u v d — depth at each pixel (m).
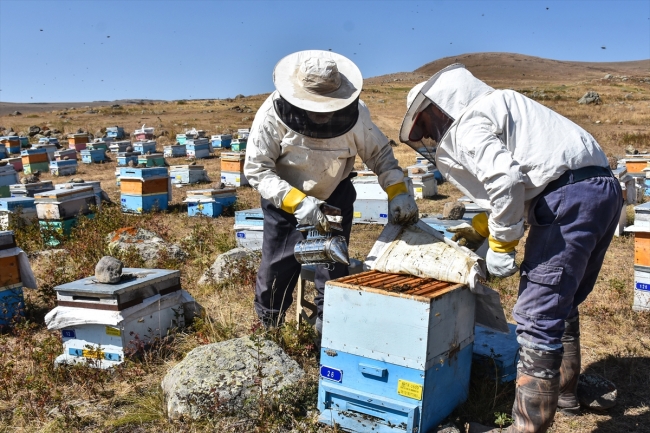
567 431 3.06
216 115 44.81
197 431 3.02
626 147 19.73
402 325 2.72
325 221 3.16
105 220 8.60
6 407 3.47
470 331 3.13
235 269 6.05
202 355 3.51
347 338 2.90
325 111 3.05
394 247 3.29
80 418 3.24
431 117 2.80
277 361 3.45
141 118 43.62
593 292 5.48
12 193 10.19
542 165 2.50
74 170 18.72
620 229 8.12
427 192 11.74
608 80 65.94
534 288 2.59
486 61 136.75
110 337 3.94
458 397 3.13
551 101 43.94
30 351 3.99
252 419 3.12
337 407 3.00
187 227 9.52
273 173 3.42
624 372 3.74
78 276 5.89
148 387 3.63
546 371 2.59
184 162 20.56
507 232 2.51
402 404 2.75
